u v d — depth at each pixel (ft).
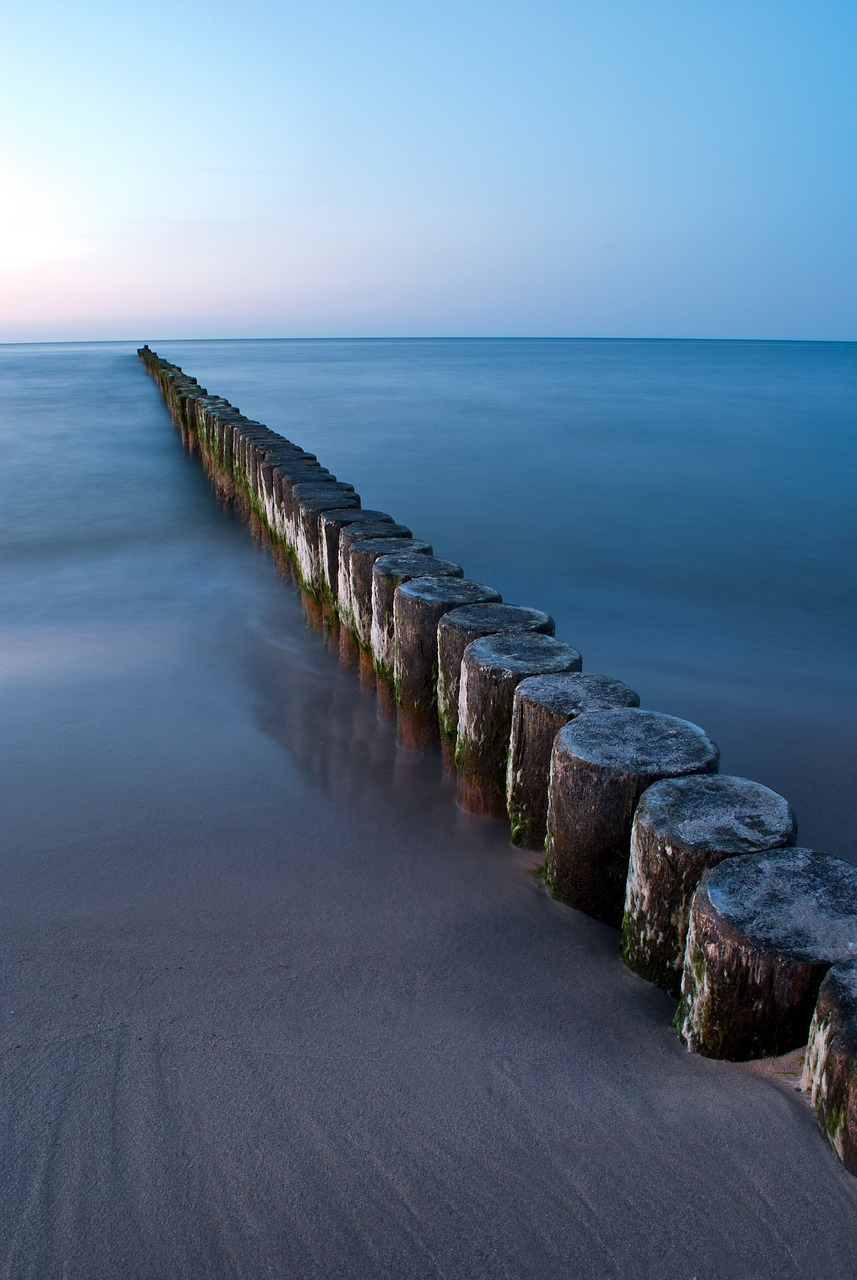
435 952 8.18
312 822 10.87
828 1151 5.54
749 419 69.62
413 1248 5.05
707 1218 5.21
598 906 8.68
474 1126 5.90
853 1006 5.52
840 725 15.51
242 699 14.99
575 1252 5.04
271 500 25.70
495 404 84.43
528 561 29.50
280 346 483.10
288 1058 6.57
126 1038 6.77
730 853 6.97
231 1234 5.13
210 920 8.64
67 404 78.64
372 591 14.46
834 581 27.43
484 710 10.52
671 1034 6.95
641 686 17.53
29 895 9.00
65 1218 5.23
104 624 19.84
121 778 11.91
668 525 34.60
